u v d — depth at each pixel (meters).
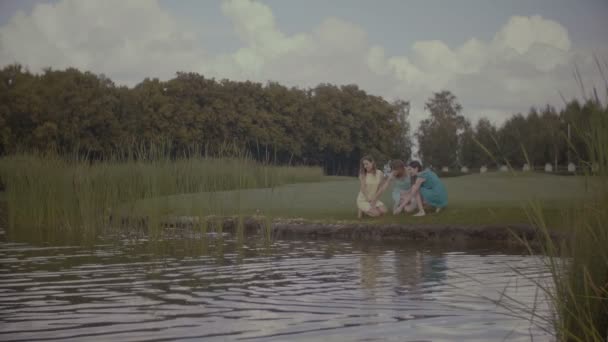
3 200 20.53
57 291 6.61
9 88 56.53
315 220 13.70
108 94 58.69
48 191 15.05
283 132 73.25
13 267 8.45
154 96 62.44
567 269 4.21
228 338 4.66
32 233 13.45
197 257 9.48
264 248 10.72
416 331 4.82
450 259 8.95
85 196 14.12
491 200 14.73
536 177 18.53
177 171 15.74
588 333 4.03
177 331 4.87
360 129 84.56
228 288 6.73
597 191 4.11
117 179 15.12
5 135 51.38
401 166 13.72
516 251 9.81
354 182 26.17
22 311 5.62
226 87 68.62
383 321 5.14
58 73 58.78
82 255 9.76
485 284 6.72
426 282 6.96
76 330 4.93
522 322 5.04
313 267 8.30
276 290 6.59
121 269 8.24
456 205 13.80
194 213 13.02
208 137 66.31
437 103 120.94
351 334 4.75
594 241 4.09
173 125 62.75
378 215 13.79
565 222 4.48
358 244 11.24
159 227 13.44
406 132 108.06
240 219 12.56
